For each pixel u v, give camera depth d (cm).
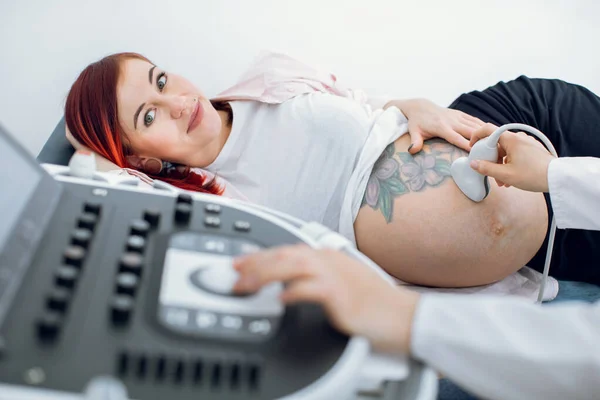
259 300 51
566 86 130
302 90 124
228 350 46
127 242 53
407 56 159
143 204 61
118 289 48
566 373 51
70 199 59
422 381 52
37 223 53
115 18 151
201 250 55
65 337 44
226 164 124
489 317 52
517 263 108
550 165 90
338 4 165
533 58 162
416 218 105
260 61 132
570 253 114
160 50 149
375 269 59
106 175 68
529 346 52
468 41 164
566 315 53
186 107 120
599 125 121
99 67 122
